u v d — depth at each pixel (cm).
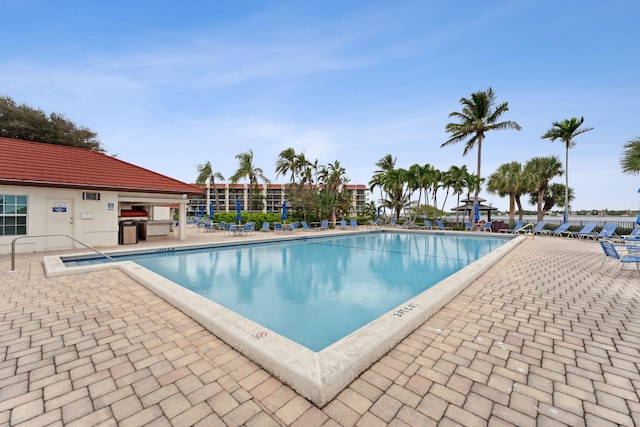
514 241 1295
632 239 954
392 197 3400
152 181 1325
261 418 196
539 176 2955
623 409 205
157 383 236
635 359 276
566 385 234
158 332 338
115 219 1182
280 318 491
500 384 235
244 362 270
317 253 1184
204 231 2039
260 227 2127
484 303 443
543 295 487
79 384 235
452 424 190
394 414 200
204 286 687
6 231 962
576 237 1661
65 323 364
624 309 417
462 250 1289
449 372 253
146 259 1020
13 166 1002
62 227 1068
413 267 919
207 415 198
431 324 360
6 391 225
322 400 206
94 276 612
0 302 444
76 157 1223
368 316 502
